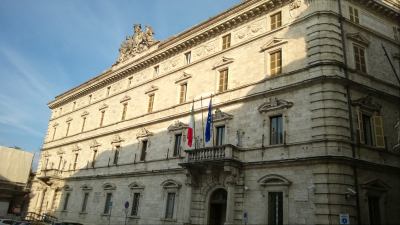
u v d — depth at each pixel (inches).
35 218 2161.7
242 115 1210.0
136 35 2005.4
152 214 1424.7
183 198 1312.7
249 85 1222.3
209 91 1378.0
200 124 1364.4
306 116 1021.8
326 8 1085.1
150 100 1708.9
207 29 1449.3
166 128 1523.1
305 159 968.9
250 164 1111.0
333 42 1051.9
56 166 2316.7
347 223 820.0
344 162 931.3
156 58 1729.8
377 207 1002.7
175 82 1573.6
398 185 1068.5
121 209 1598.2
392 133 1113.4
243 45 1302.9
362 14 1186.6
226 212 1098.1
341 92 1008.2
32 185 2516.0
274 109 1112.8
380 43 1208.8
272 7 1238.3
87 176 1920.5
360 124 1023.6
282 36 1173.1
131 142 1710.1
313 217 917.2
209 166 1170.0
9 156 2755.9
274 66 1176.2
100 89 2178.9
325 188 910.4
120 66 2047.2
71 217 1923.0
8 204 2682.1
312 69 1043.3
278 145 1065.5
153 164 1517.0
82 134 2155.5
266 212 1029.8
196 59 1502.2
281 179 1017.5
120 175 1676.9
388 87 1156.5
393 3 1298.0
